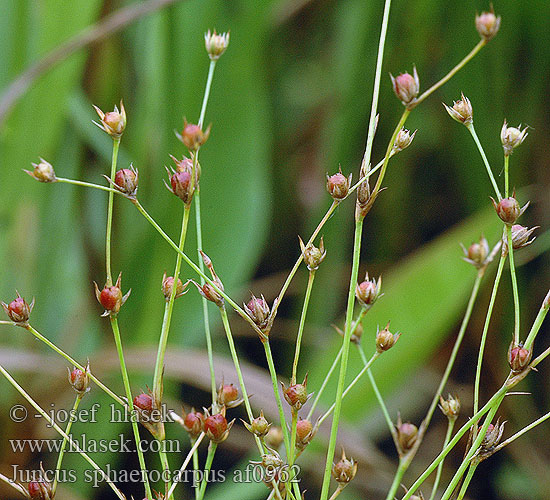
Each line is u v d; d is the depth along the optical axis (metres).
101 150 0.70
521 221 0.74
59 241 0.68
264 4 0.63
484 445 0.44
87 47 0.63
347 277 0.78
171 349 0.54
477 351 0.70
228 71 0.64
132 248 0.64
